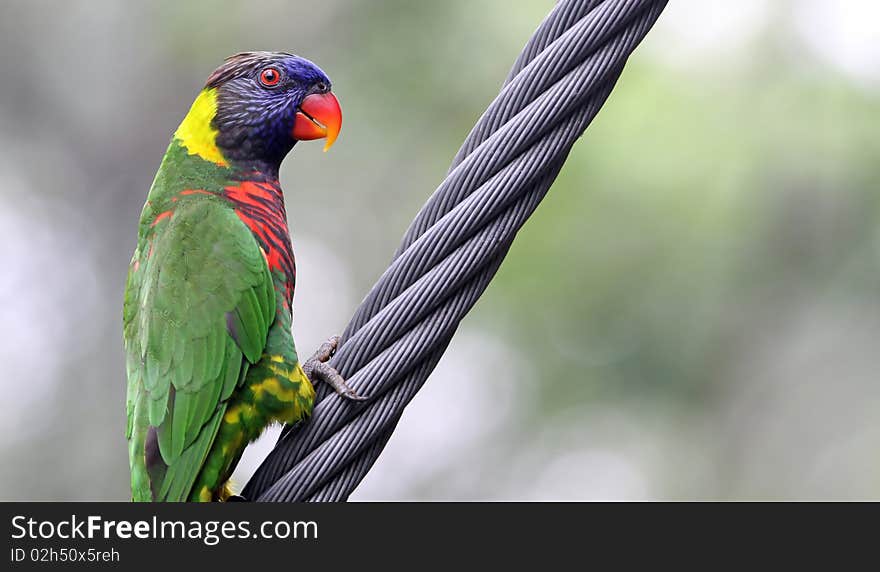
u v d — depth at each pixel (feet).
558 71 15.51
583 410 46.98
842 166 39.55
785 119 39.37
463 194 15.51
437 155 46.06
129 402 18.21
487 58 44.60
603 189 40.34
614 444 48.08
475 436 51.85
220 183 19.98
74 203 50.49
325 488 15.92
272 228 19.76
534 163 15.44
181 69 49.29
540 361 46.01
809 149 39.29
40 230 50.08
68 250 50.14
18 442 47.26
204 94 20.75
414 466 52.42
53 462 47.16
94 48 50.08
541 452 49.65
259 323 17.62
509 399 48.73
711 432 46.29
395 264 15.65
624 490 48.32
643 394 45.57
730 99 39.86
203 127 20.51
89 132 50.39
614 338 44.52
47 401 48.19
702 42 40.78
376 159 48.24
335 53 47.57
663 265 42.04
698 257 41.73
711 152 39.40
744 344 44.11
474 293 15.60
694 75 40.42
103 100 50.26
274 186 20.79
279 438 17.06
